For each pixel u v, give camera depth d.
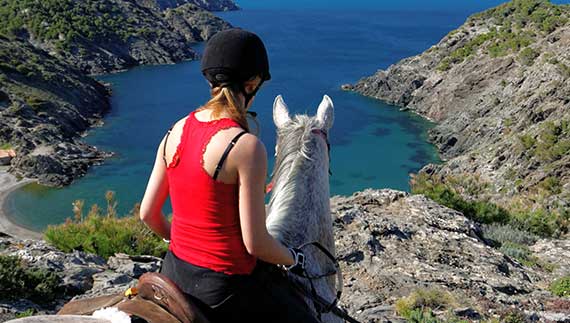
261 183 2.83
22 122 79.00
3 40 112.25
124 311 2.85
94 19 147.62
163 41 154.12
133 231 12.66
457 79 95.81
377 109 99.38
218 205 2.82
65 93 97.56
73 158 71.31
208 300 2.89
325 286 3.76
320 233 3.79
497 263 12.20
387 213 14.68
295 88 113.12
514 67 90.62
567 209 27.23
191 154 2.83
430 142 82.94
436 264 11.51
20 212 56.28
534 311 9.83
